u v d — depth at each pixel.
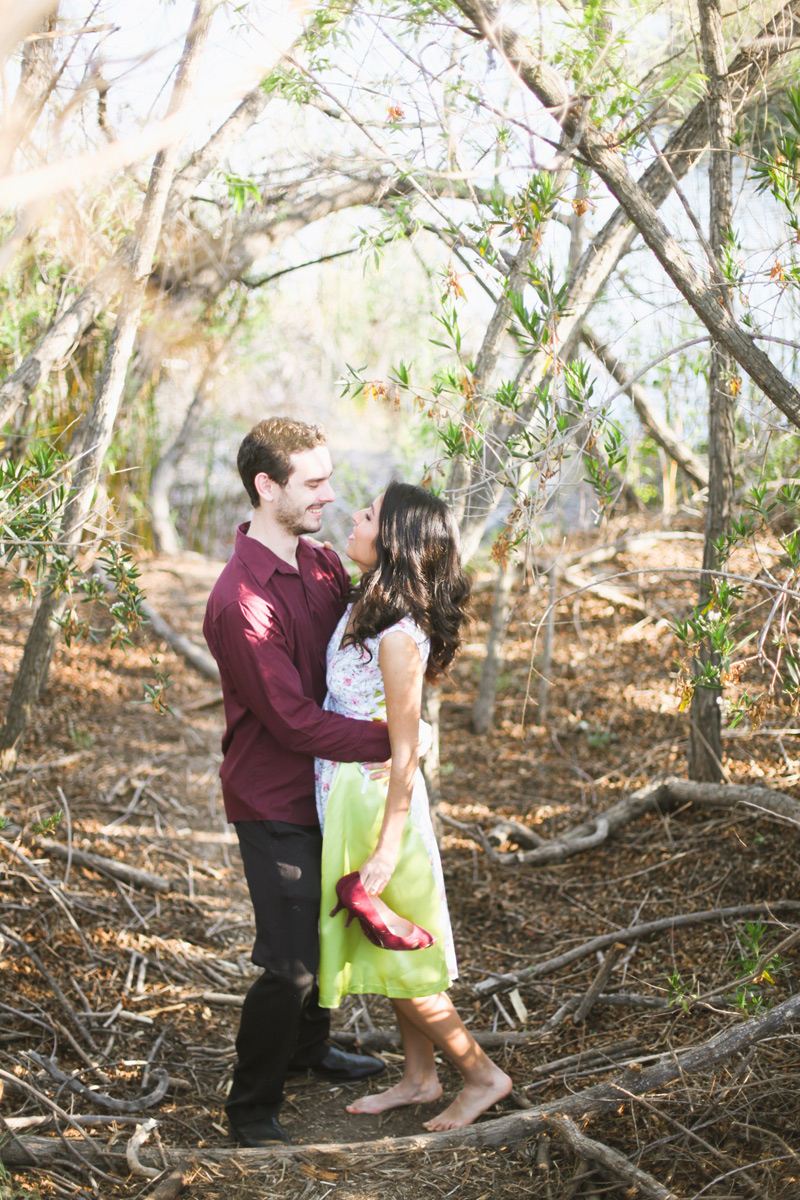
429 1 2.32
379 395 2.68
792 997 2.29
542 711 5.29
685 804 3.93
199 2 2.47
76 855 3.70
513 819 4.32
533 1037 2.81
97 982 3.06
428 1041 2.63
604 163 2.05
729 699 2.46
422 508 2.31
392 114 2.50
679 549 6.73
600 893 3.61
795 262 2.42
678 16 2.87
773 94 2.96
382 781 2.38
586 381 2.48
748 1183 1.95
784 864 3.34
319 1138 2.50
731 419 3.38
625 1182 2.02
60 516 2.57
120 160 1.13
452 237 2.81
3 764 3.23
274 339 8.21
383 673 2.26
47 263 3.60
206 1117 2.54
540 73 1.95
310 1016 2.69
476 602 6.84
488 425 3.20
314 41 2.65
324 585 2.55
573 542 6.79
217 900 3.74
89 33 2.49
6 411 3.13
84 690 5.50
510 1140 2.24
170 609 6.89
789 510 2.72
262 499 2.39
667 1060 2.29
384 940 2.27
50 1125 2.31
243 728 2.41
